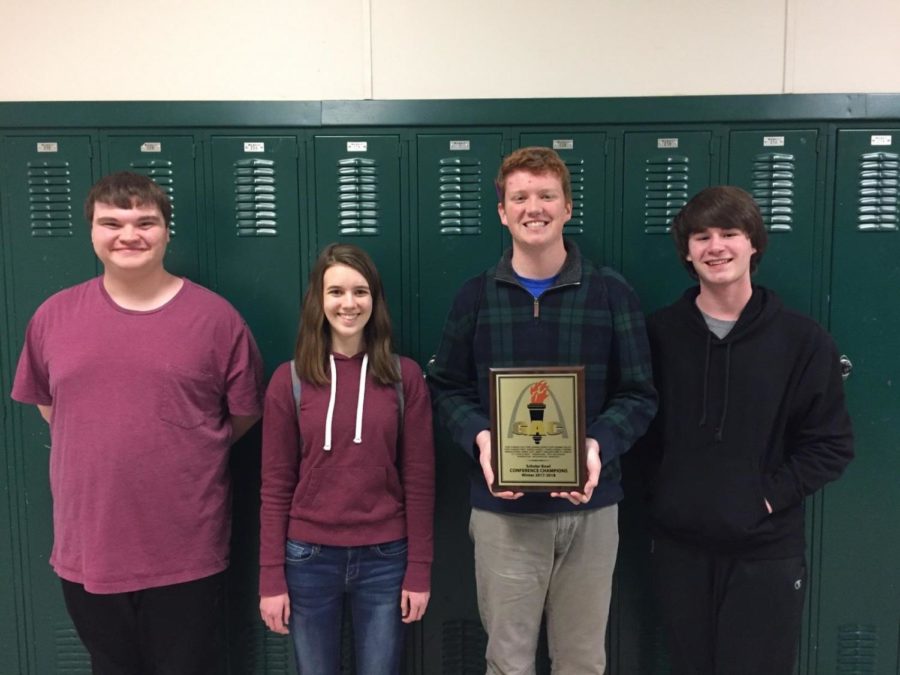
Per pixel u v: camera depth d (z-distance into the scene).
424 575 1.43
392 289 1.81
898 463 1.80
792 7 1.83
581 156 1.78
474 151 1.78
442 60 1.86
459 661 1.85
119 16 1.84
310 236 1.80
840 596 1.82
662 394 1.48
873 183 1.76
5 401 1.81
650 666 1.84
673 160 1.77
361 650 1.47
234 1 1.85
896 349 1.79
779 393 1.39
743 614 1.39
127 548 1.39
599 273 1.45
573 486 1.30
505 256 1.48
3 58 1.85
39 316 1.48
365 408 1.40
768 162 1.76
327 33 1.86
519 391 1.30
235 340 1.53
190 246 1.79
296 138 1.78
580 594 1.43
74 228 1.78
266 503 1.43
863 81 1.85
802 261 1.78
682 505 1.40
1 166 1.77
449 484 1.82
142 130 1.77
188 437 1.44
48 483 1.82
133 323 1.43
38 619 1.84
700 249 1.40
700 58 1.85
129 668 1.48
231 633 1.84
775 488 1.37
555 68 1.86
